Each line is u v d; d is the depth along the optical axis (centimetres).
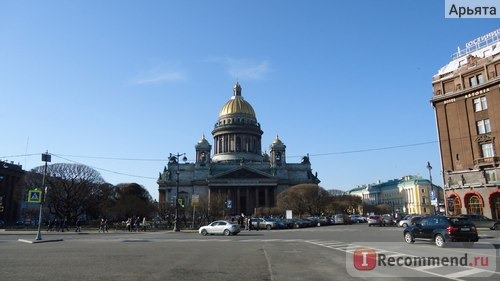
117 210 10062
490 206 5438
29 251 2548
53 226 7375
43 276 1504
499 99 5491
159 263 1898
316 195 11850
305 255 2241
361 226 7206
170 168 15850
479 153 5744
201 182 15325
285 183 15238
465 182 5812
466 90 5950
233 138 16488
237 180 14862
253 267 1752
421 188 19225
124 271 1631
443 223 2662
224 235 4734
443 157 6225
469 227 2625
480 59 5856
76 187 8938
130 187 12319
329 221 8950
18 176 11550
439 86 6425
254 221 6900
